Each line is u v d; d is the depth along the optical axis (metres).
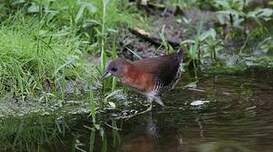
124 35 15.43
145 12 16.69
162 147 10.63
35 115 12.17
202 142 10.65
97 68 13.26
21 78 12.72
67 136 11.29
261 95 12.87
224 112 12.07
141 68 12.72
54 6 14.76
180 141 10.73
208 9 17.30
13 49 13.05
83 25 14.55
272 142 10.55
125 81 12.75
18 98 12.55
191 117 11.91
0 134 11.43
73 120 11.98
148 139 11.01
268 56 15.59
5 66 12.77
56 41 13.80
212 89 13.30
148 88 12.72
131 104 12.73
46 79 12.96
